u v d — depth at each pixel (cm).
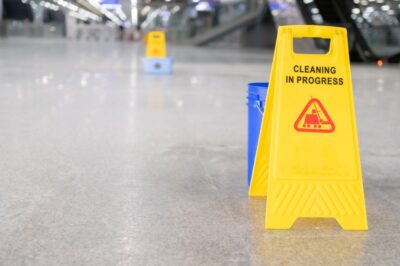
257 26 4897
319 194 330
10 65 1681
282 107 338
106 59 2223
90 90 1045
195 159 504
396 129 691
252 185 388
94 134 607
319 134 337
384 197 400
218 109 827
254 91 389
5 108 781
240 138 608
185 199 379
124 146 551
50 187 400
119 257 275
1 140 561
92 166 466
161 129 650
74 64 1834
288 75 340
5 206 353
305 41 2280
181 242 297
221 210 356
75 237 301
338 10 2525
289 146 334
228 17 4438
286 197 328
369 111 848
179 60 2311
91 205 360
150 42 1547
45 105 822
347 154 337
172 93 1026
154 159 499
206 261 272
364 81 1409
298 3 2598
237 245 295
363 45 2342
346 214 329
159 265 266
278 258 279
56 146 540
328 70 342
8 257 272
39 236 302
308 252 288
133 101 893
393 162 513
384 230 327
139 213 346
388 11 3014
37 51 2825
